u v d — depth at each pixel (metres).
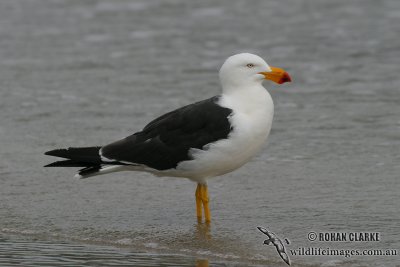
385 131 16.77
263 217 12.20
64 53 24.95
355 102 19.16
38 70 22.86
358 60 23.39
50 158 15.48
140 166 11.84
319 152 15.56
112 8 31.61
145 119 18.00
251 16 29.67
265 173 14.44
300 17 29.17
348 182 13.73
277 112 18.59
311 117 18.05
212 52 24.77
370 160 14.94
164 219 12.27
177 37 26.86
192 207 12.84
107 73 22.45
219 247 11.02
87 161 11.79
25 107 19.19
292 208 12.55
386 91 20.08
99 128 17.36
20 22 29.11
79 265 10.40
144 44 26.00
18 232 11.78
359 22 27.92
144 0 32.91
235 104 11.68
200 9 31.16
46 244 11.29
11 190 13.69
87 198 13.31
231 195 13.33
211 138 11.49
